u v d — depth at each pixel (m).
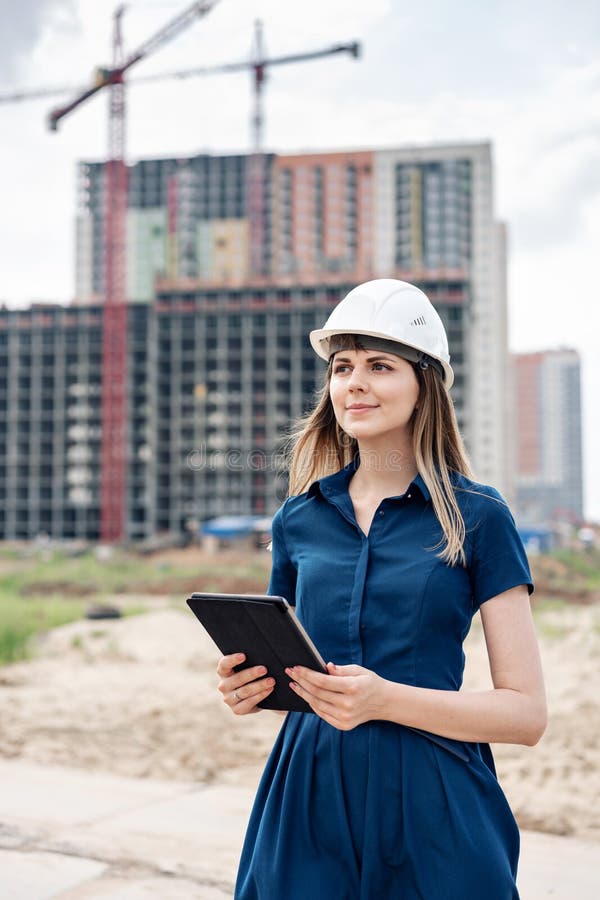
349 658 1.72
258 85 108.19
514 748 7.28
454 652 1.73
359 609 1.71
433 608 1.69
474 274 117.62
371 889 1.64
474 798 1.66
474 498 1.77
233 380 99.56
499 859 1.63
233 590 31.45
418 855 1.61
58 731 8.11
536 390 193.00
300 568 1.84
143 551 59.94
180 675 12.13
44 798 5.07
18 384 102.12
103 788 5.32
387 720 1.66
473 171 119.38
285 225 125.31
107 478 94.19
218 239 125.25
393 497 1.78
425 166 120.00
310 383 99.19
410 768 1.65
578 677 10.69
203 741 7.84
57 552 59.88
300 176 125.38
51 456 101.00
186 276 125.19
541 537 57.22
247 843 1.83
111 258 92.50
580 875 3.87
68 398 101.25
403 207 119.25
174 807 4.90
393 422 1.83
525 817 5.36
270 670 1.66
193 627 16.77
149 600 27.66
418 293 1.89
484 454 110.69
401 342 1.80
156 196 128.25
